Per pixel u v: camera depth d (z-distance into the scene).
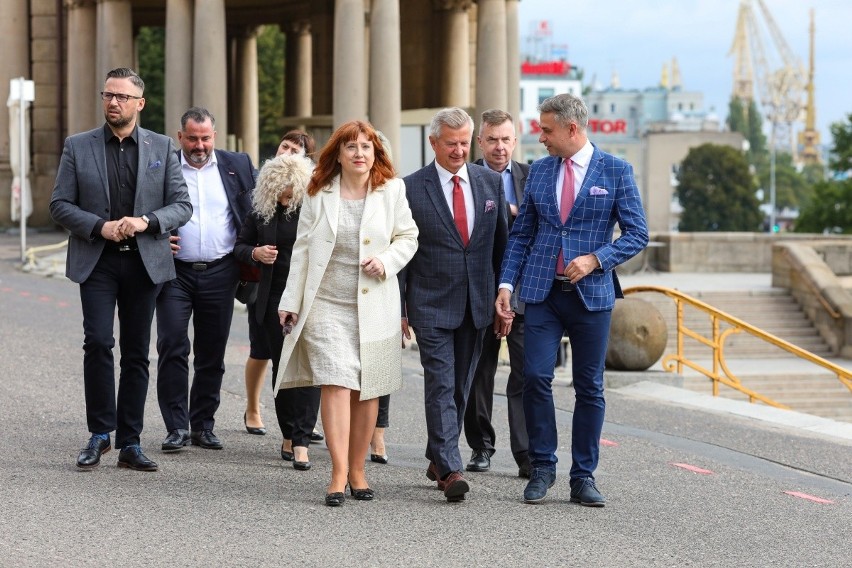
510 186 10.56
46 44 52.69
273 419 12.64
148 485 9.28
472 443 10.54
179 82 42.34
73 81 48.72
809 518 9.23
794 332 31.23
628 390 16.48
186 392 10.75
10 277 29.53
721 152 137.75
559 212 9.28
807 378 27.23
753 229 137.38
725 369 18.77
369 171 9.18
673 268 38.97
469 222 9.52
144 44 80.94
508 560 7.64
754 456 11.81
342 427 8.92
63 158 9.74
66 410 12.39
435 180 9.55
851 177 96.56
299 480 9.76
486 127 10.55
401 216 9.17
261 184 10.53
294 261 9.09
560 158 9.38
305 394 10.21
